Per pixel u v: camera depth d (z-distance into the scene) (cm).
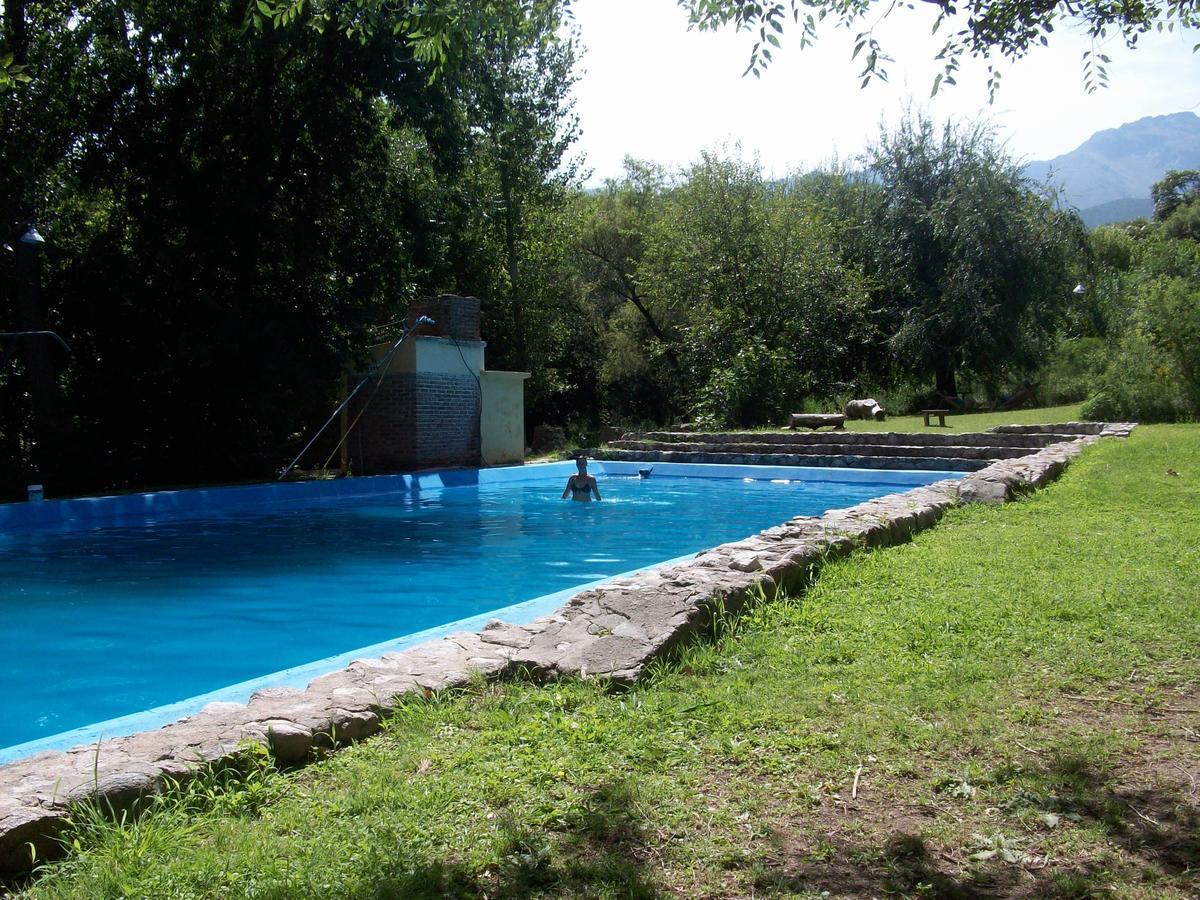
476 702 383
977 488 923
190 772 298
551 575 835
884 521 720
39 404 1479
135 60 1582
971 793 289
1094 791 286
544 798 291
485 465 1917
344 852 258
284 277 1661
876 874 245
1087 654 416
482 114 1805
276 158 1659
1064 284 2964
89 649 587
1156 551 627
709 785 301
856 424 2328
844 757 319
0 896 240
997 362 2867
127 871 249
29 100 1470
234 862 253
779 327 2828
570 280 3156
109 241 1611
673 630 439
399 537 1070
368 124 1716
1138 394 1900
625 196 3450
